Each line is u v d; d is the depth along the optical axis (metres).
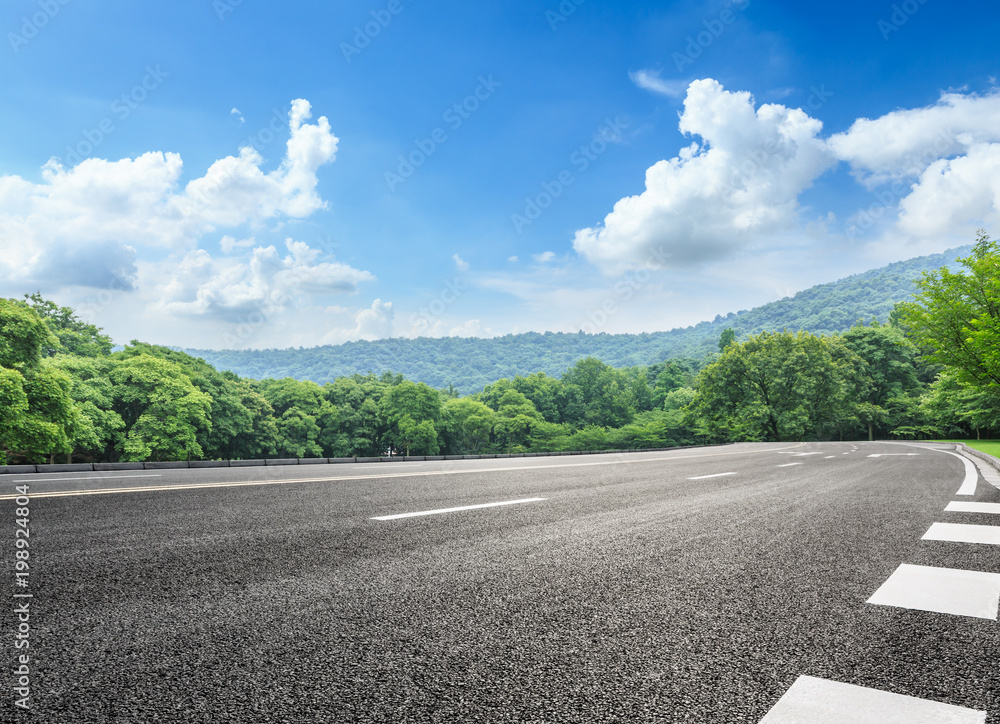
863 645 2.37
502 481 9.75
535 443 84.81
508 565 3.71
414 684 1.96
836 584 3.31
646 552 4.14
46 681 1.95
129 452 38.91
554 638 2.42
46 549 4.01
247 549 4.10
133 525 4.98
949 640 2.43
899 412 70.00
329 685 1.95
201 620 2.59
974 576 3.50
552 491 8.16
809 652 2.29
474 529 5.00
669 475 11.23
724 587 3.23
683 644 2.36
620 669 2.10
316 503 6.57
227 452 55.38
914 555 4.10
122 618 2.61
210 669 2.06
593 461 17.69
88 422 34.50
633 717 1.74
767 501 7.12
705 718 1.73
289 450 64.56
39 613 2.66
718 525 5.32
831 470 12.70
